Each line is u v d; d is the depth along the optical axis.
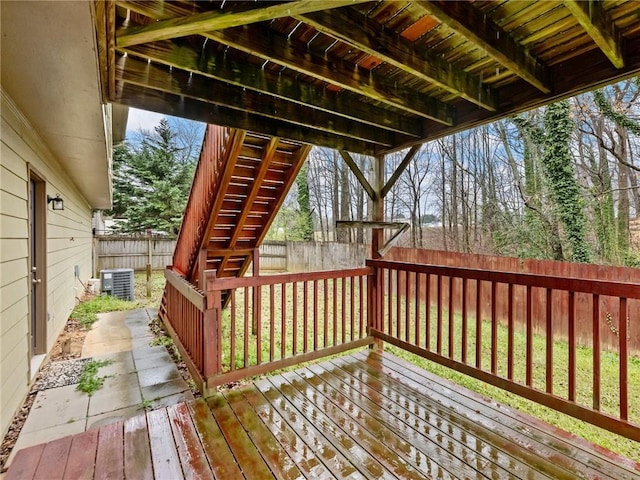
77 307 6.46
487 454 1.92
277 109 2.83
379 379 2.94
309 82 2.63
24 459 1.85
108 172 5.79
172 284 4.41
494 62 2.36
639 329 4.41
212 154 3.81
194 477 1.72
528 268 5.57
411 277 7.63
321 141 3.58
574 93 2.33
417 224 13.05
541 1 1.74
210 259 4.91
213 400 2.54
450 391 2.71
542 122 7.84
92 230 10.74
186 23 1.61
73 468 1.79
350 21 1.81
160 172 15.11
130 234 14.38
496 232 10.02
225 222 4.48
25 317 3.00
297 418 2.29
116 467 1.80
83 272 8.16
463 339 2.76
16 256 2.82
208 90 2.49
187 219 5.04
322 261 11.59
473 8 1.79
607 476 1.76
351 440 2.05
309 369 3.15
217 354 2.68
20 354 2.85
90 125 3.36
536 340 5.34
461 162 11.66
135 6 1.56
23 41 1.80
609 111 7.02
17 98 2.65
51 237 4.31
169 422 2.24
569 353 2.13
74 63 2.04
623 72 2.06
